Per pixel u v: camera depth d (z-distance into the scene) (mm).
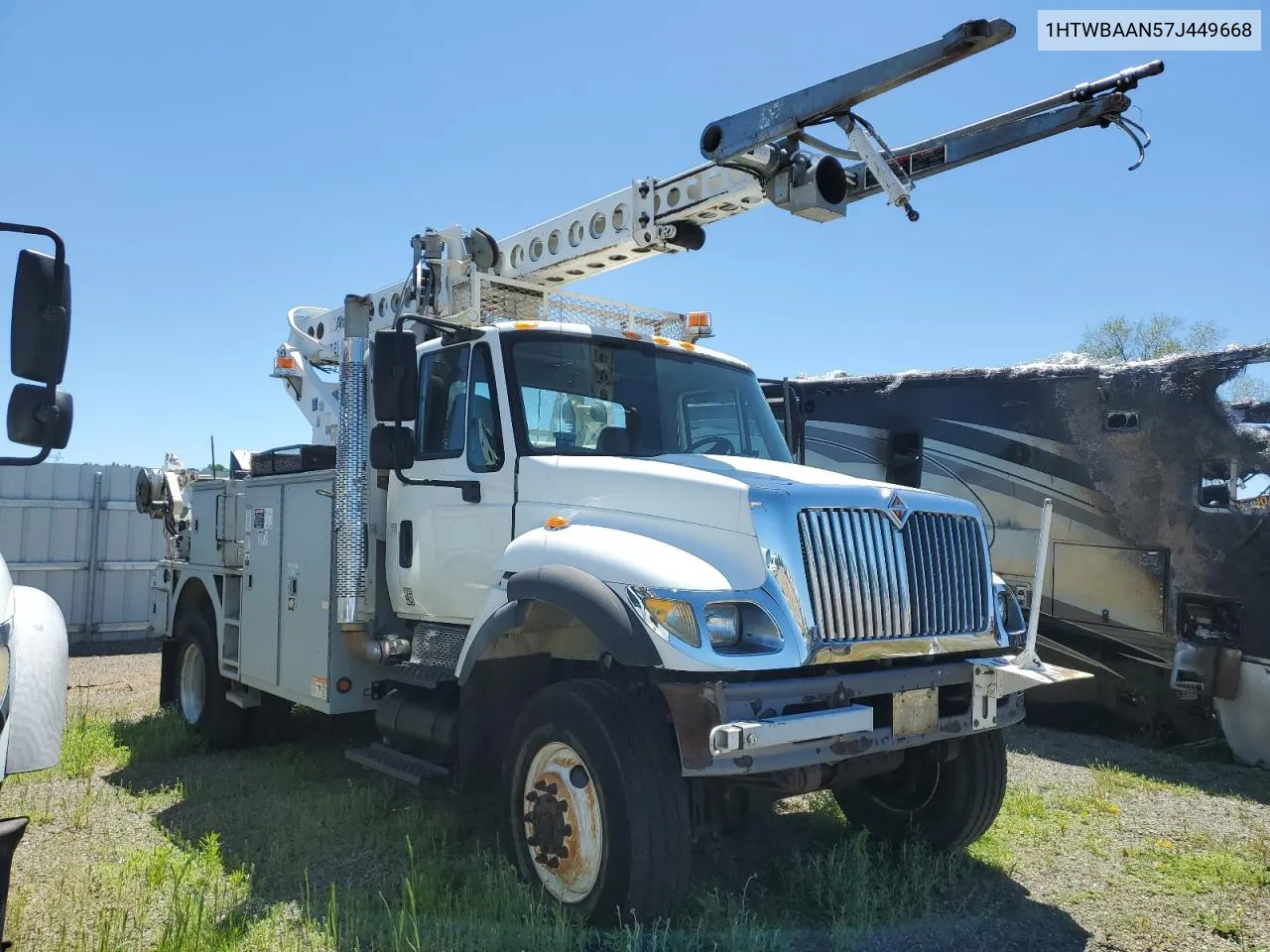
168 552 8633
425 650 5203
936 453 9211
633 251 5613
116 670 11273
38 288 3012
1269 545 7258
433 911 3908
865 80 3762
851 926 3939
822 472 4539
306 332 8969
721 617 3605
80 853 4742
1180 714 7676
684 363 5480
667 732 3752
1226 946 3947
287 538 6086
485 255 6215
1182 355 7891
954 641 4172
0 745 2658
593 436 4965
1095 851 5047
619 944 3494
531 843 4016
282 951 3588
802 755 3523
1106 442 8141
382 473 5566
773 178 4398
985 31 3369
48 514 13180
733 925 3709
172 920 3758
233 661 6723
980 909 4246
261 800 5652
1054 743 7785
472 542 4883
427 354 5398
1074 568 8258
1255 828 5508
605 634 3582
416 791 5695
